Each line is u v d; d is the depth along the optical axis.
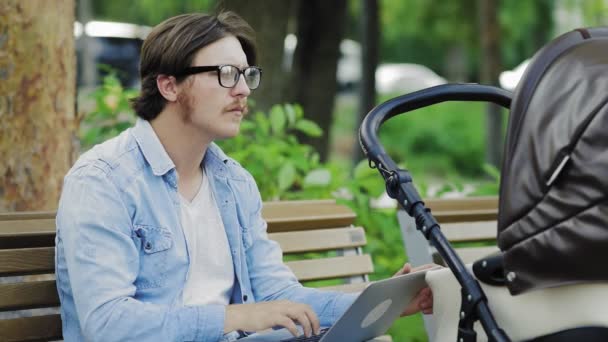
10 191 4.03
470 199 4.28
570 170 2.35
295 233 3.75
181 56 3.11
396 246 5.05
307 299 3.40
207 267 3.25
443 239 2.67
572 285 2.46
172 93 3.15
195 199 3.27
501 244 2.51
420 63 34.97
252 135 5.72
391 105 3.04
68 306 3.07
